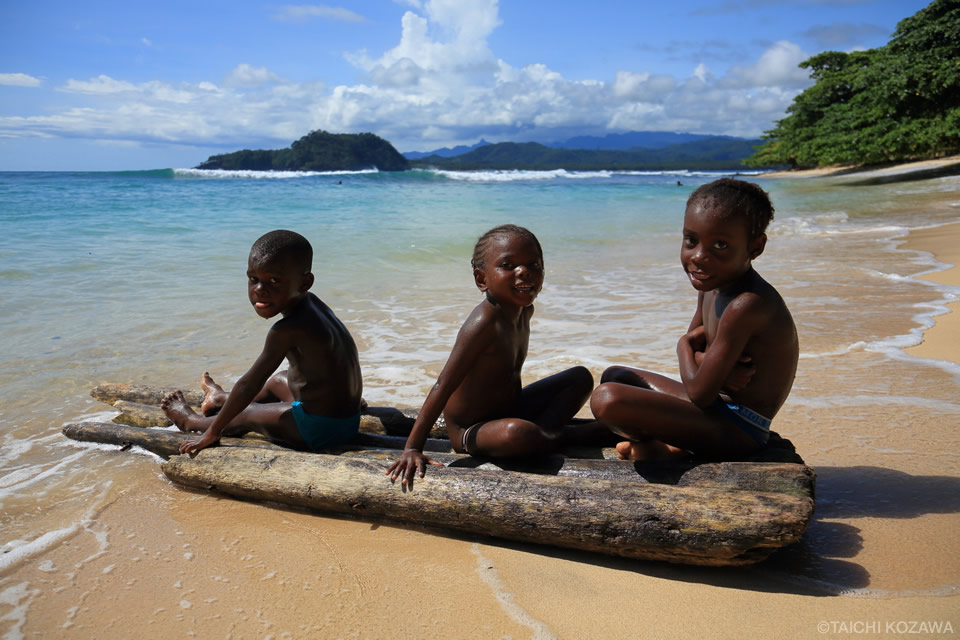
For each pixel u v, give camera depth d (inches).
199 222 591.2
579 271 410.9
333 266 406.6
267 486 136.3
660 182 2138.3
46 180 1398.9
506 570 113.3
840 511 128.0
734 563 109.3
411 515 126.0
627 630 96.8
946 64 1405.0
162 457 163.9
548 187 1571.1
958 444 155.3
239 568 114.7
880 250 462.0
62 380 209.5
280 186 1298.0
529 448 133.5
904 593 103.4
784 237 564.4
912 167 1660.9
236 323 272.2
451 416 147.2
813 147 1911.9
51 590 108.0
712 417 128.0
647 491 112.7
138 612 102.4
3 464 156.9
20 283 329.1
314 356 148.6
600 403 127.4
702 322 137.0
